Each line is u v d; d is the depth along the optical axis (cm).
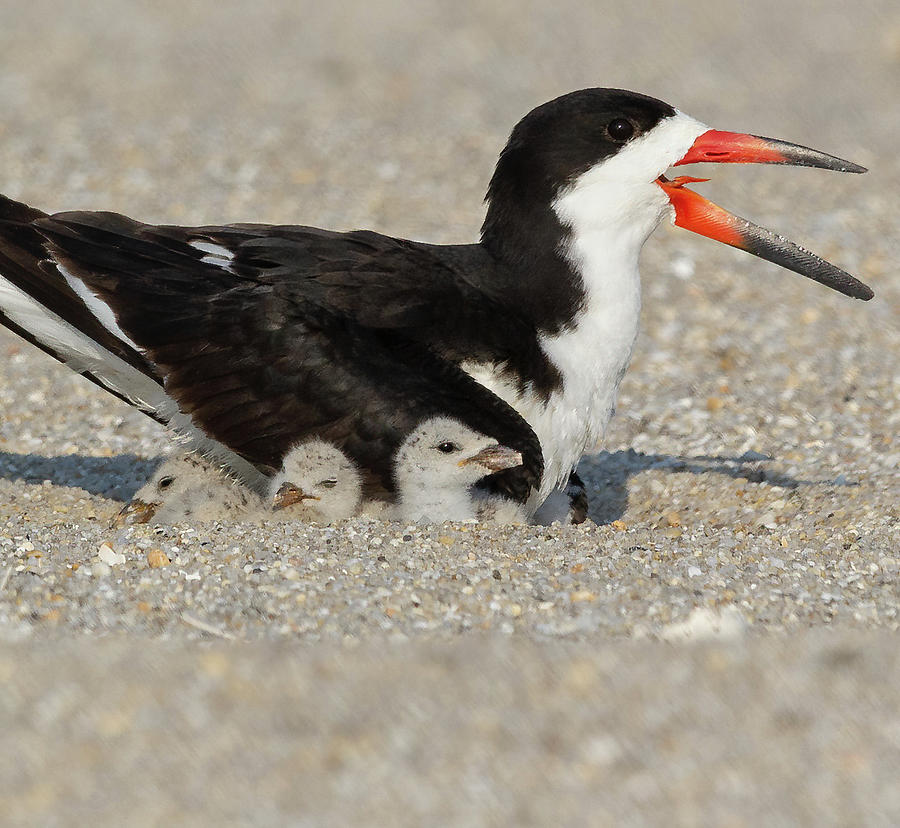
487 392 1106
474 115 2520
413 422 1085
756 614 966
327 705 841
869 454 1373
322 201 2100
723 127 2439
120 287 1106
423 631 931
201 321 1098
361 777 776
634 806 753
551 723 826
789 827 738
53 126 2391
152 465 1354
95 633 925
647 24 3109
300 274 1124
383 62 2834
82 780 773
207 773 778
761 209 2064
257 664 884
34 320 1140
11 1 3200
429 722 826
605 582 1002
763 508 1263
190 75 2720
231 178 2184
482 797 759
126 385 1169
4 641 909
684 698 853
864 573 1044
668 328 1686
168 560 1021
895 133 2425
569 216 1152
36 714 830
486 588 988
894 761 792
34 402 1484
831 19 3125
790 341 1648
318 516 1128
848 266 1862
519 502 1151
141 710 834
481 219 2044
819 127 2452
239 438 1113
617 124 1152
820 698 854
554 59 2870
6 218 1136
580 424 1166
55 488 1296
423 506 1125
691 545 1088
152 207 2055
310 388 1091
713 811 750
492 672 878
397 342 1107
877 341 1652
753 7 3222
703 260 1883
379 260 1135
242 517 1148
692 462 1365
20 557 1025
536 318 1152
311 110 2527
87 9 3167
